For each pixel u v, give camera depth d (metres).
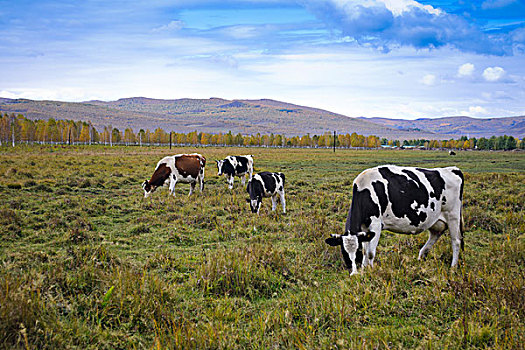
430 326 4.71
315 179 24.70
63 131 104.25
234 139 148.38
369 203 7.01
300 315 5.06
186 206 13.70
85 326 4.57
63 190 16.30
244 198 15.67
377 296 5.33
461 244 7.74
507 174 24.16
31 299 4.57
